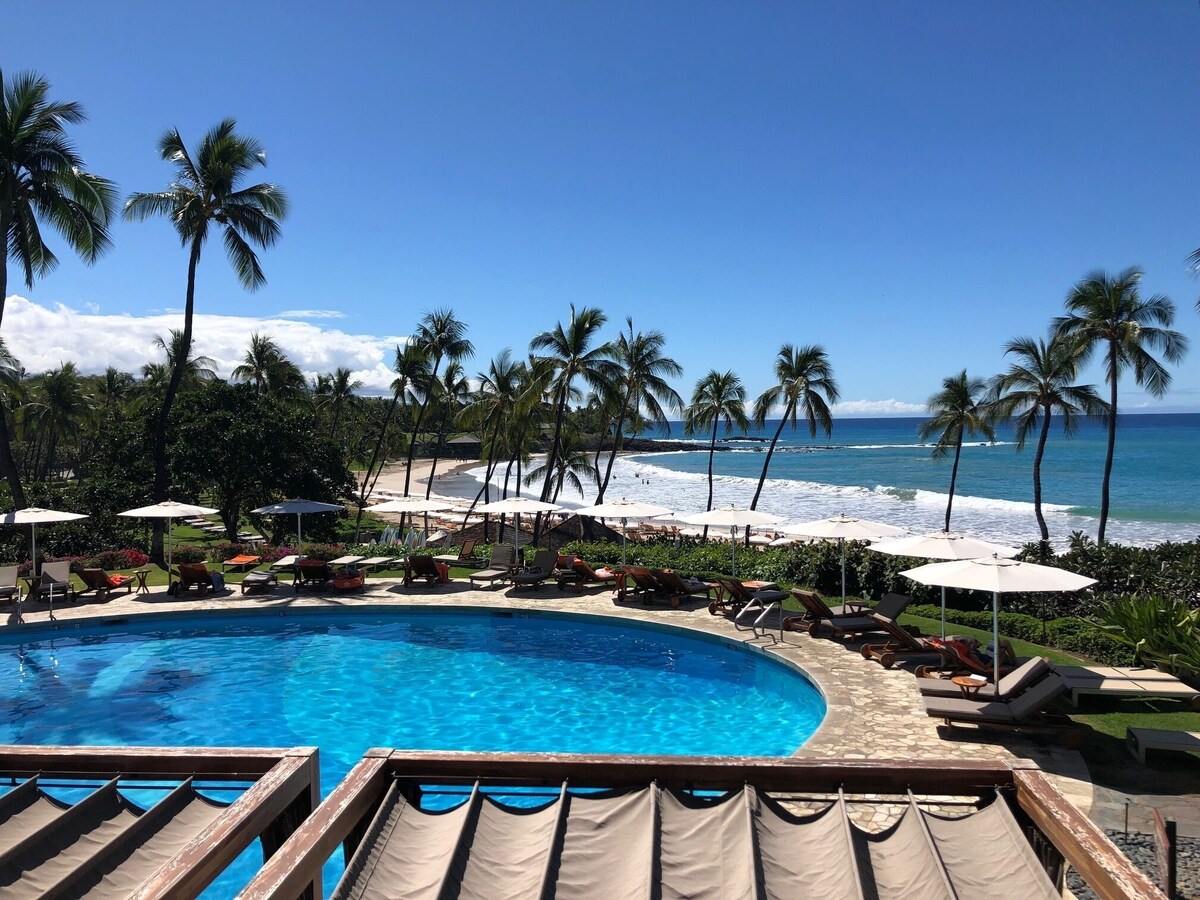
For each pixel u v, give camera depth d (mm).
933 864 3459
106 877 3451
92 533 25578
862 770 4094
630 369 32906
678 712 11406
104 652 14852
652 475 83625
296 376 51219
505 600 17750
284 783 3883
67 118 21562
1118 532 38812
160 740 10383
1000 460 87625
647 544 27812
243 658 14406
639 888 3316
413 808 3965
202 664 14016
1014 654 11820
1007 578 9039
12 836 3779
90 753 4230
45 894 3299
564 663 13930
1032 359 30188
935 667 12039
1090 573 15375
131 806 4066
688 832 3768
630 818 3875
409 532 30344
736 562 20688
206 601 17875
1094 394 29078
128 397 63219
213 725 10953
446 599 17891
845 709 10227
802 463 96375
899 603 13578
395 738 10477
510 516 36438
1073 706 10133
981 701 9383
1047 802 3697
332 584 19391
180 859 3178
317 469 31688
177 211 23531
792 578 18875
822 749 8852
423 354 39188
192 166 23859
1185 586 13984
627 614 16250
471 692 12367
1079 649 12695
